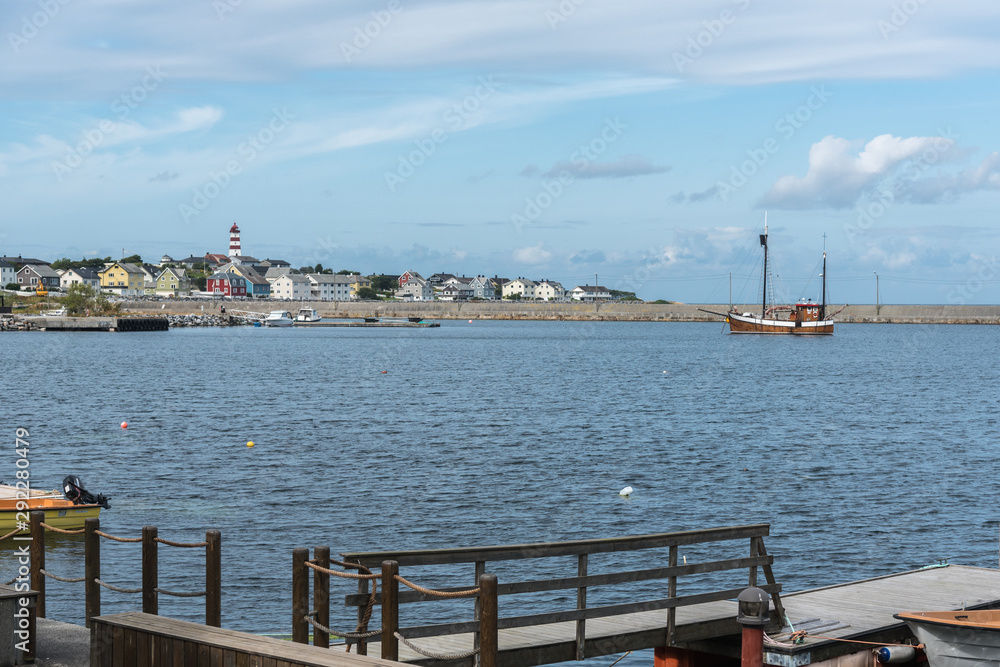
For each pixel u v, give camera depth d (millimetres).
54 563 21484
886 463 36562
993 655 11617
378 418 49406
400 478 31953
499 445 39969
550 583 10812
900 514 27438
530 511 27234
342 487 30234
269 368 87125
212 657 8086
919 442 42656
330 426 45812
